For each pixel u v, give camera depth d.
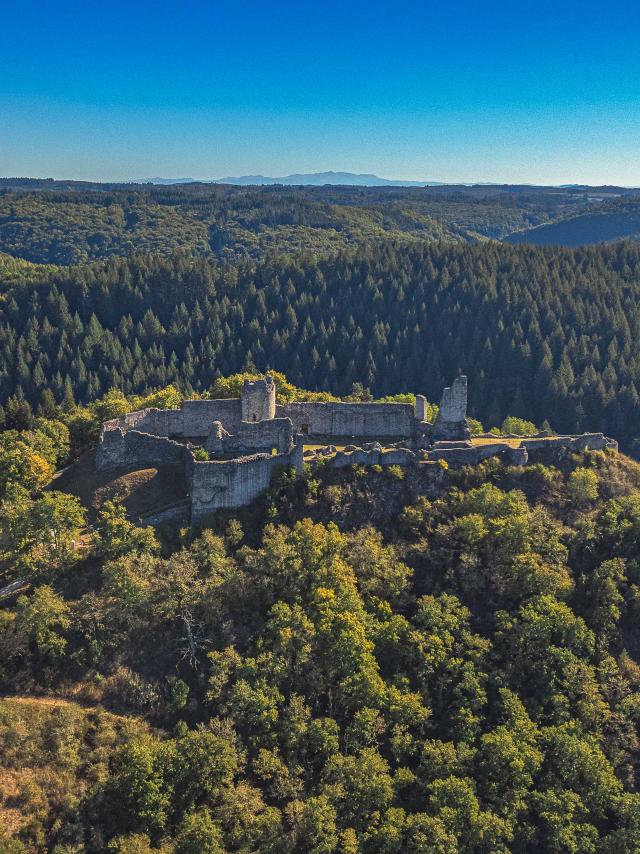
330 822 58.41
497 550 83.00
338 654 69.56
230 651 69.00
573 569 84.38
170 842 57.19
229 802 59.12
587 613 80.44
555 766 67.25
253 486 84.19
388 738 67.62
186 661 69.31
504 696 71.06
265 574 76.19
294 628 70.75
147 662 68.56
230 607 73.94
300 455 85.19
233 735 63.31
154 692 66.00
